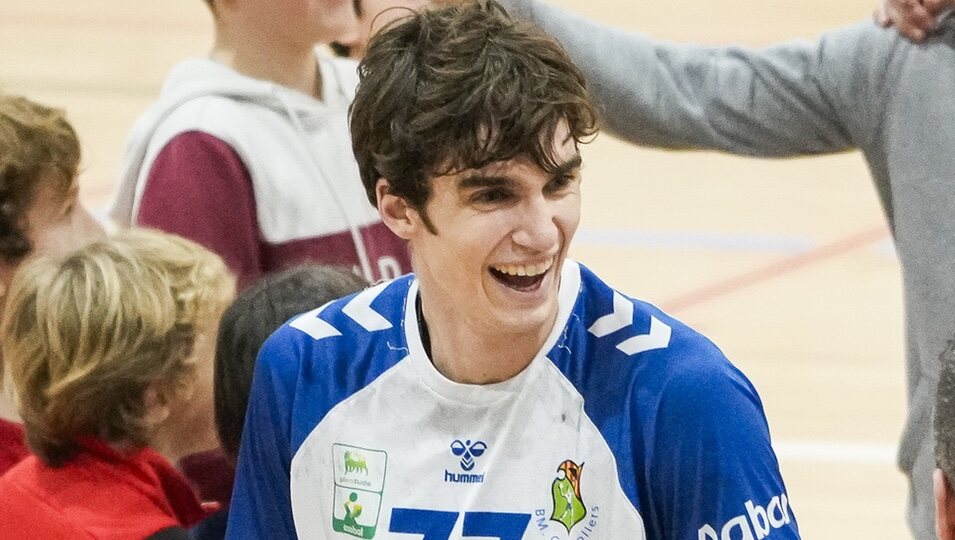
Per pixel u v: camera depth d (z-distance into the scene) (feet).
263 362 18.62
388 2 31.07
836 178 76.33
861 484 46.16
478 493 17.25
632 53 27.14
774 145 27.07
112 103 83.30
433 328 17.40
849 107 25.73
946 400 14.56
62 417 20.35
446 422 17.44
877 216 70.90
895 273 63.41
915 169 24.56
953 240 24.20
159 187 26.08
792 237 68.08
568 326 17.39
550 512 17.10
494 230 15.78
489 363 16.99
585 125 16.02
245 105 27.32
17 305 20.74
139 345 20.25
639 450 16.88
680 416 16.53
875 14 25.62
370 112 16.28
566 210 16.12
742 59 26.94
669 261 64.75
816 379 53.36
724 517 16.38
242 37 28.22
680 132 27.20
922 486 25.25
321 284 22.43
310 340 18.43
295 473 18.33
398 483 17.58
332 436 17.97
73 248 22.40
